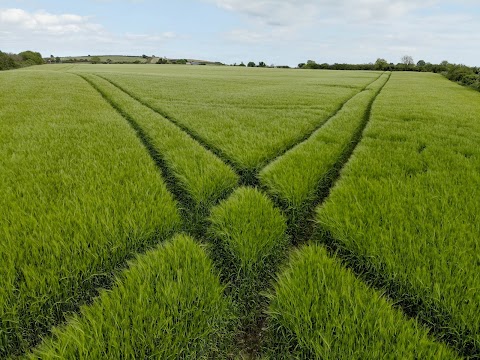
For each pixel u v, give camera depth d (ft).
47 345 6.64
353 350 6.50
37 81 79.97
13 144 21.34
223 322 7.81
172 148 22.38
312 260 9.52
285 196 14.39
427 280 8.36
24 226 10.35
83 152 20.04
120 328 6.77
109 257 9.61
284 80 118.83
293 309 7.60
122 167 17.24
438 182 15.34
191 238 10.95
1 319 7.19
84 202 12.31
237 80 114.52
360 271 10.16
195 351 6.88
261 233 11.10
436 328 7.74
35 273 8.09
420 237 10.45
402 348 6.37
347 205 13.12
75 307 8.34
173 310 7.32
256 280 9.92
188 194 15.61
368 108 49.90
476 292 7.89
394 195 13.88
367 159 20.20
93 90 64.69
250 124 32.19
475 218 11.57
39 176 15.01
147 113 38.27
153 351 6.35
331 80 118.42
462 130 30.53
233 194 14.97
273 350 7.38
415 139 26.14
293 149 22.74
